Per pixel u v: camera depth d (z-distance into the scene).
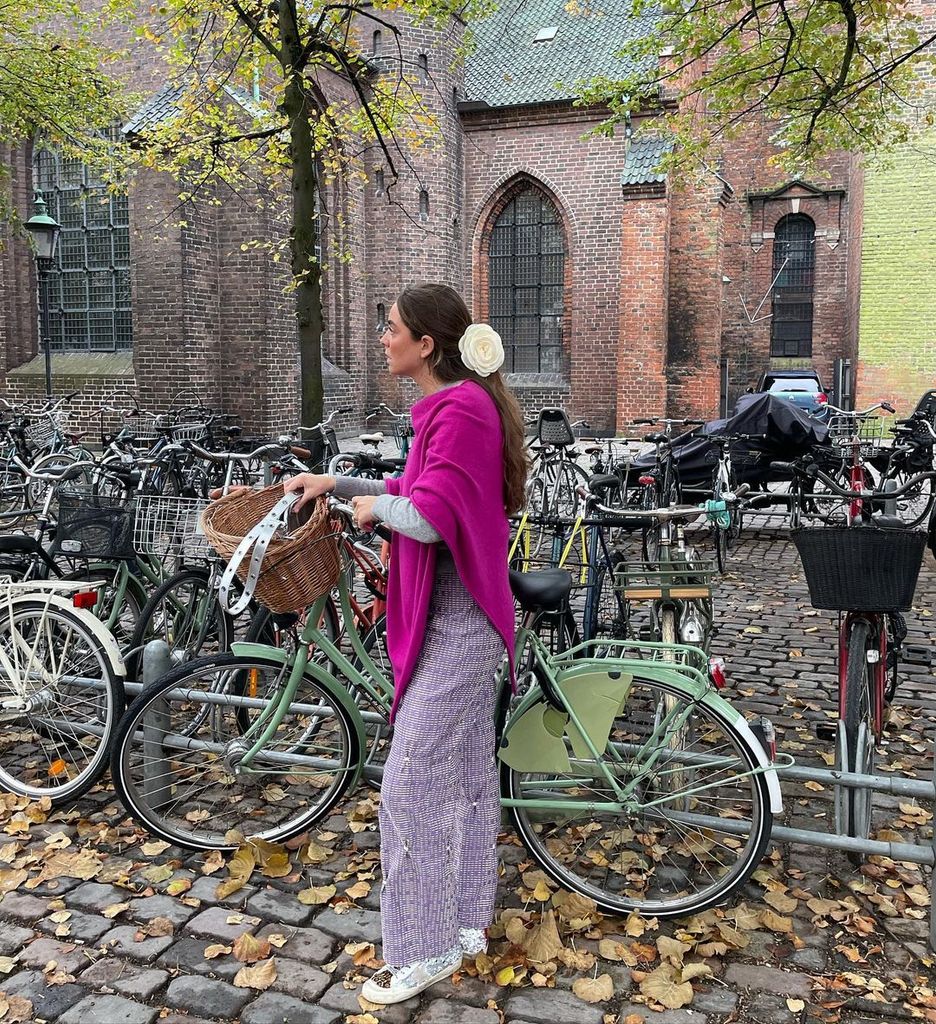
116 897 3.18
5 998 2.66
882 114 8.63
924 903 3.12
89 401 17.91
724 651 6.05
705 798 3.33
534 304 22.56
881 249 18.88
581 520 4.64
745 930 2.98
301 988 2.72
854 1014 2.61
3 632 3.86
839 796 3.23
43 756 4.20
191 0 6.96
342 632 3.74
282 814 3.72
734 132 8.99
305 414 5.98
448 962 2.71
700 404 21.48
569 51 22.22
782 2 6.81
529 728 3.09
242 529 3.22
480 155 22.20
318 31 6.34
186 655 4.48
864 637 3.46
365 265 21.33
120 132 15.87
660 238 19.80
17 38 13.30
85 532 4.41
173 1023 2.58
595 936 2.96
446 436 2.45
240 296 16.95
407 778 2.55
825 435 9.58
